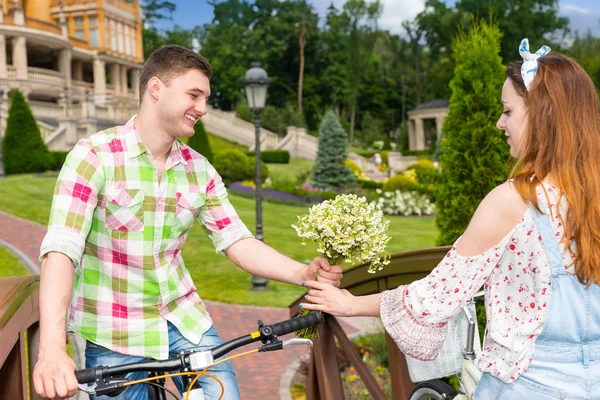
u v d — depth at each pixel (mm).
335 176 28188
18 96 26438
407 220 21094
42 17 50938
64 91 42438
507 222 1822
